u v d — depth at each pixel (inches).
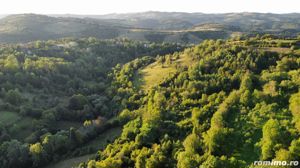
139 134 3742.6
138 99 5536.4
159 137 3742.6
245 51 5438.0
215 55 5748.0
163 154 3277.6
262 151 2797.7
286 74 4443.9
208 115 3814.0
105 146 4387.3
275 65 5103.3
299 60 4864.7
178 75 5649.6
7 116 5172.2
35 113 5319.9
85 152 4389.8
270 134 2851.9
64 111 5516.7
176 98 4729.3
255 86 4414.4
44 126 5032.0
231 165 2787.9
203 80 5064.0
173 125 3897.6
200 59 5935.0
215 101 4188.0
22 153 4229.8
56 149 4483.3
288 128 3006.9
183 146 3307.1
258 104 3690.9
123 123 4940.9
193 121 3811.5
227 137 3176.7
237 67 5142.7
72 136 4670.3
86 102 5802.2
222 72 5132.9
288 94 3848.4
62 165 4197.8
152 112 4303.6
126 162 3486.7
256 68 5054.1
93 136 4857.3
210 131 3203.7
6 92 5738.2
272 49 5659.5
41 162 4269.2
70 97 6082.7
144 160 3284.9
